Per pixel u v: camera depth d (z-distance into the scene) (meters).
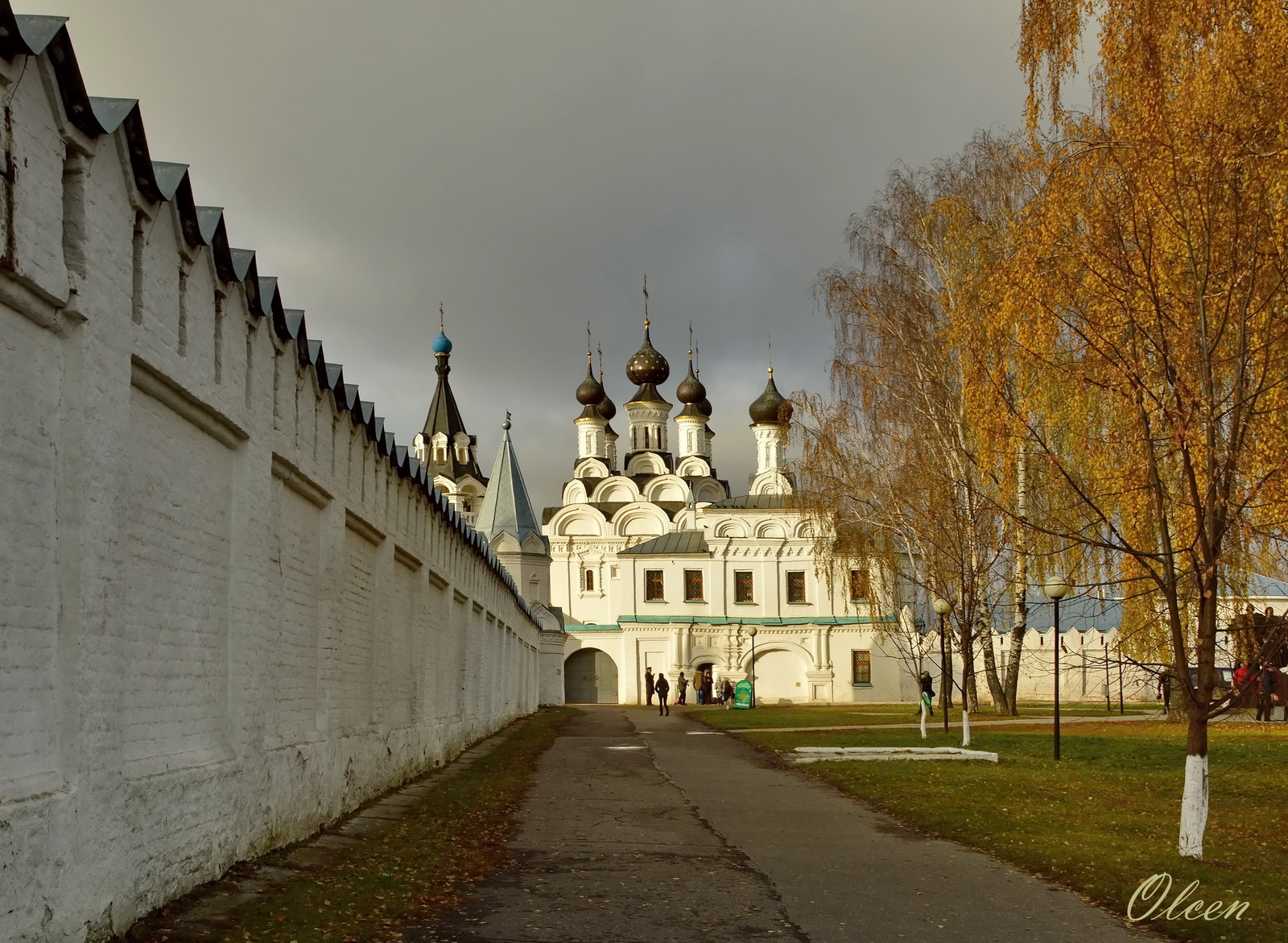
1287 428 12.90
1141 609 25.61
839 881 10.44
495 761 22.70
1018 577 29.33
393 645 17.53
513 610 40.59
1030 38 15.49
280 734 11.64
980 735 29.97
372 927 8.14
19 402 6.52
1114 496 14.00
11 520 6.43
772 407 86.81
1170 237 12.59
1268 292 12.41
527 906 9.08
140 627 8.29
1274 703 33.91
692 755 24.84
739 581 71.75
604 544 80.94
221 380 9.60
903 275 35.94
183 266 8.77
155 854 8.09
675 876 10.48
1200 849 11.82
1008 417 15.12
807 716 44.47
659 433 97.25
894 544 40.12
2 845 5.95
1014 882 10.58
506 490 71.19
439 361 101.19
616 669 74.19
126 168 7.49
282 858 10.52
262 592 10.70
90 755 7.05
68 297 6.81
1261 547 17.22
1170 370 11.98
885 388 36.25
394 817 13.93
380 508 15.98
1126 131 13.04
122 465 7.58
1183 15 13.30
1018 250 14.59
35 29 6.36
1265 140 12.35
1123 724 34.56
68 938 6.71
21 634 6.51
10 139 6.15
